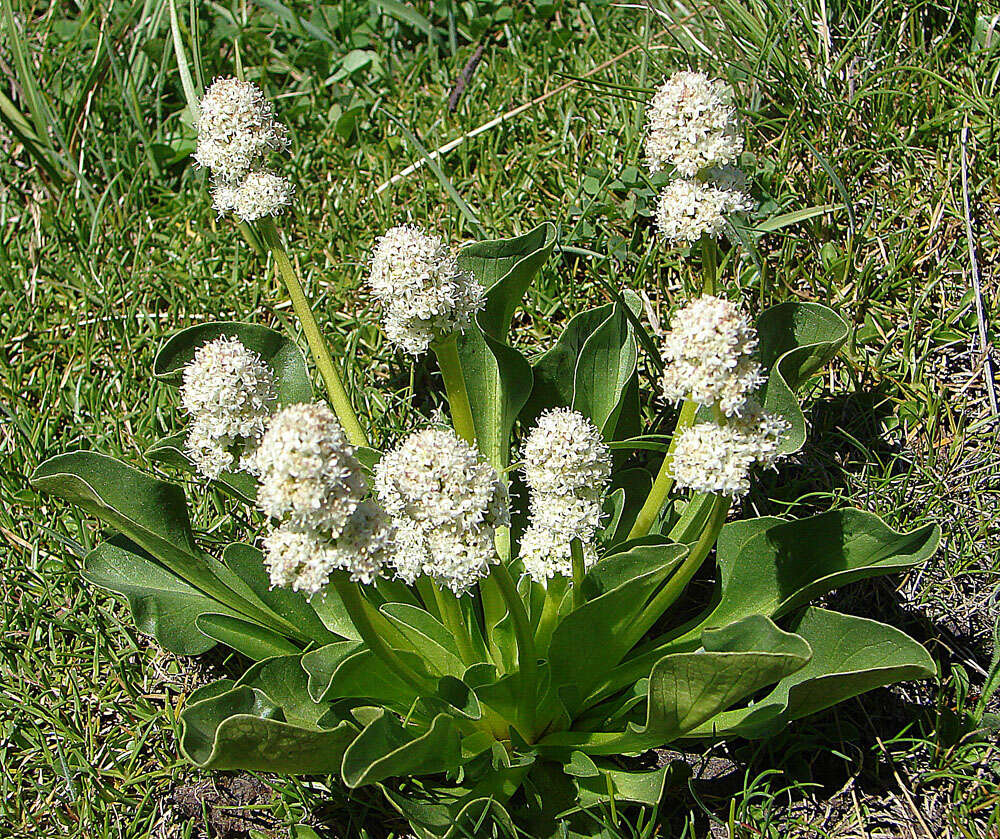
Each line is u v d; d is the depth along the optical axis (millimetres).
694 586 596
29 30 869
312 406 406
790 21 736
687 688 449
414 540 434
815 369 549
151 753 561
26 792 551
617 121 760
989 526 590
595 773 493
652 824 486
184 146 812
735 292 684
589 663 505
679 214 500
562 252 711
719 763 533
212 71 850
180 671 585
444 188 747
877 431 635
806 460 627
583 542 465
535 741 527
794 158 719
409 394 674
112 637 595
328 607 550
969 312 655
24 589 612
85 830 534
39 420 676
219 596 536
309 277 733
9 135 821
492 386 593
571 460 454
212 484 571
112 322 722
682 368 440
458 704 484
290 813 528
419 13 856
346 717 498
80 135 810
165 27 855
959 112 691
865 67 725
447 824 475
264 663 496
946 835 508
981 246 673
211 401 477
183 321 726
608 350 580
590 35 819
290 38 878
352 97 828
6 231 783
